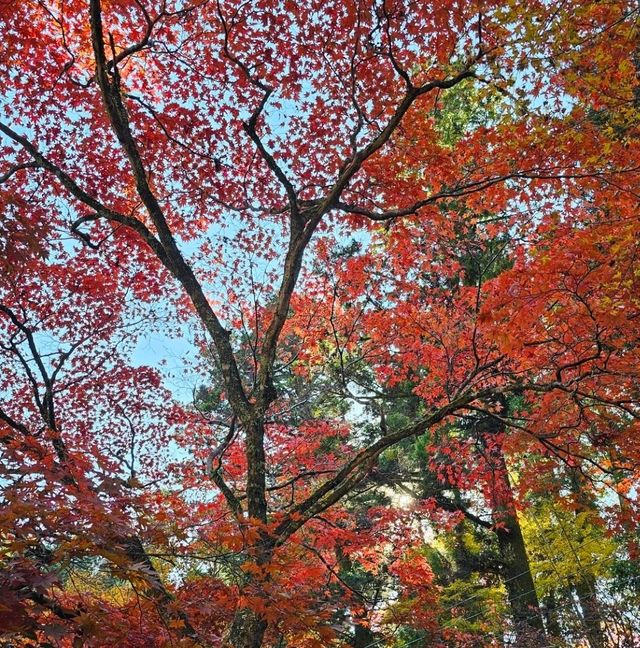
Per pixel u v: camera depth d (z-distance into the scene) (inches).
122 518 135.0
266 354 255.4
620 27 214.2
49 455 138.9
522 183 289.7
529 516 562.9
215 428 384.8
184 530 152.2
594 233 214.5
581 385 275.3
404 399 560.1
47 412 284.5
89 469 148.3
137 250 368.8
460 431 524.4
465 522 567.5
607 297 208.1
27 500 124.5
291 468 349.7
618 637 496.7
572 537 524.7
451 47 279.1
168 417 376.5
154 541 142.4
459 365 354.6
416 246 350.6
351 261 336.5
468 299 335.0
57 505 128.0
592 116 295.1
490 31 246.4
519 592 494.6
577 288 206.4
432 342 363.6
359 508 534.9
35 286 341.7
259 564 175.9
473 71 262.7
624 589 540.1
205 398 470.0
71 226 296.8
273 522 213.3
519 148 264.2
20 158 350.3
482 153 298.5
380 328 343.3
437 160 314.8
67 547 121.5
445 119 416.5
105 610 138.6
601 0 203.5
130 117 341.4
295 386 443.5
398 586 390.0
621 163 245.1
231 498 241.3
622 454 274.5
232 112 335.6
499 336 203.9
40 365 293.3
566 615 522.0
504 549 514.6
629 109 231.9
